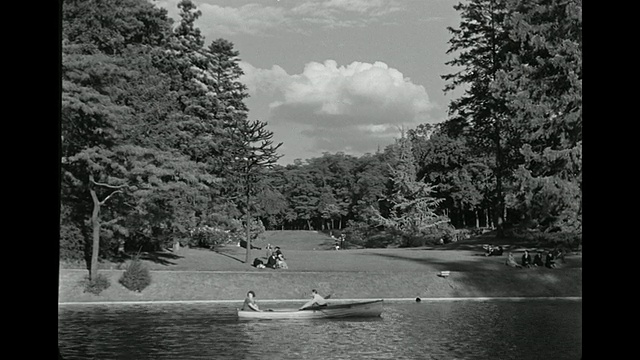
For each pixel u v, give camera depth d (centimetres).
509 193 6950
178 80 7031
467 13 8406
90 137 5103
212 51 7700
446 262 6128
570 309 4531
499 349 3138
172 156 5547
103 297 4731
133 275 4856
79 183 5081
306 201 14488
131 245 6156
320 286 5169
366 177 13200
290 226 15375
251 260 6341
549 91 6481
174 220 5778
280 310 4016
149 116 5922
